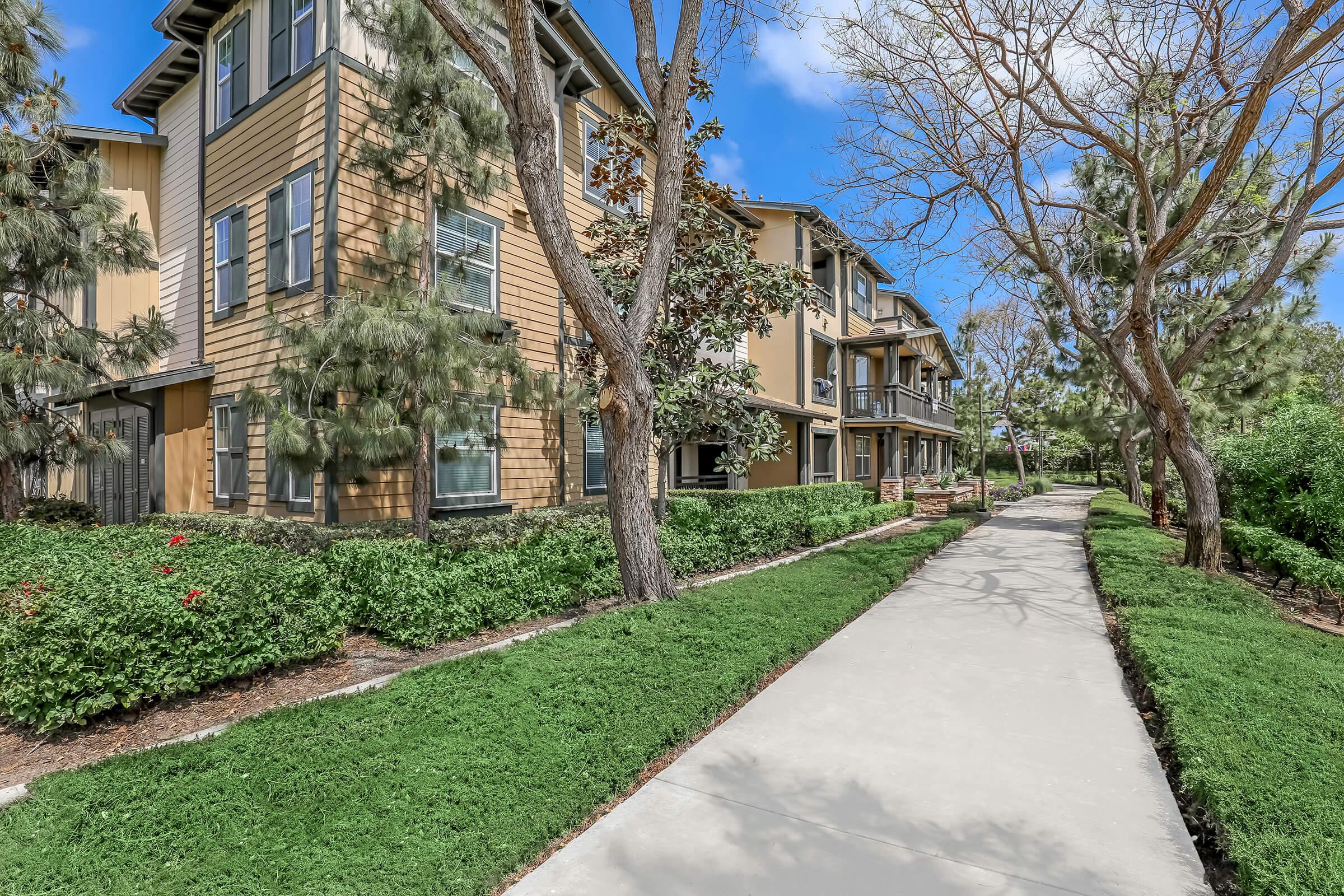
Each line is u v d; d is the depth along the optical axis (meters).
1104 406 17.06
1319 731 3.44
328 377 5.75
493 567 5.91
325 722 3.59
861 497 17.50
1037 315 15.33
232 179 9.42
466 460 9.01
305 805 2.79
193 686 4.13
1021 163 9.29
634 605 6.15
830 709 4.21
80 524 9.01
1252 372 13.13
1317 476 8.22
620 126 8.95
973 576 8.91
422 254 7.39
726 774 3.34
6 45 7.47
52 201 8.02
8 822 2.69
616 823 2.89
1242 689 3.97
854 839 2.78
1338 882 2.24
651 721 3.63
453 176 8.70
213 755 3.21
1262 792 2.83
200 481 9.70
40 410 8.08
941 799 3.10
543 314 10.49
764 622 5.62
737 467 8.74
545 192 5.74
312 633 4.77
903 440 24.97
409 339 5.64
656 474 12.37
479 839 2.58
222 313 9.48
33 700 3.63
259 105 8.95
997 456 49.78
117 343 8.28
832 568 8.59
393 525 7.52
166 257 10.84
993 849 2.71
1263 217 8.77
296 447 5.38
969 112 8.60
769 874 2.54
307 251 8.18
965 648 5.50
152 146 10.98
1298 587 8.32
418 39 6.91
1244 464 9.84
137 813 2.73
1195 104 8.48
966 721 4.01
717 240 9.16
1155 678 4.34
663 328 8.77
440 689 4.06
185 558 5.30
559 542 6.73
